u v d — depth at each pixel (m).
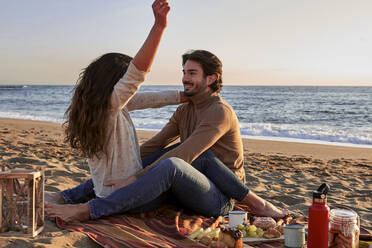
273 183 5.28
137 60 2.29
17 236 2.14
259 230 2.47
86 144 2.52
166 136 3.36
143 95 3.03
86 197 2.94
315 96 48.09
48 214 2.46
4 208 2.30
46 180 4.26
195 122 3.13
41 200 2.28
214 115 2.82
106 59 2.49
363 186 5.28
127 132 2.63
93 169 2.67
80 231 2.26
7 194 2.18
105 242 2.11
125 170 2.62
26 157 5.66
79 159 6.12
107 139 2.54
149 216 2.68
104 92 2.41
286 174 6.05
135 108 3.01
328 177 5.88
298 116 24.70
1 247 1.97
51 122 17.42
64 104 35.84
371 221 3.51
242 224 2.56
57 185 4.02
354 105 33.56
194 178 2.53
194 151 2.71
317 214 1.96
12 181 2.18
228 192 2.77
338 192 4.84
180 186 2.52
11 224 2.21
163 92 3.10
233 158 2.97
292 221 2.77
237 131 2.99
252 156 8.23
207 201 2.67
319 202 1.97
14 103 37.22
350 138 12.78
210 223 2.68
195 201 2.64
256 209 2.85
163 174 2.43
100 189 2.65
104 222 2.45
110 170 2.61
